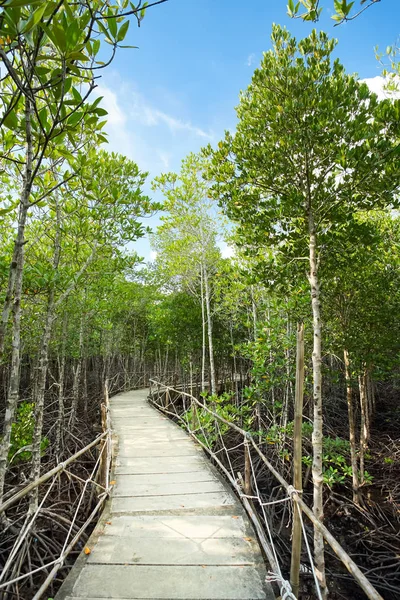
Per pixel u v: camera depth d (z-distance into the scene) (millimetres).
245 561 2982
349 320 7363
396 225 7809
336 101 4191
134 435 7852
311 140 4316
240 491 4113
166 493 4555
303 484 8039
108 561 2986
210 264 12781
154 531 3537
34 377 11828
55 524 5289
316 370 4395
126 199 6332
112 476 5219
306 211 4742
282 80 4324
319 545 3971
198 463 5844
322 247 4828
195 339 15430
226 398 9578
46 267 5523
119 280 14570
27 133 2596
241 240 5281
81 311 10820
